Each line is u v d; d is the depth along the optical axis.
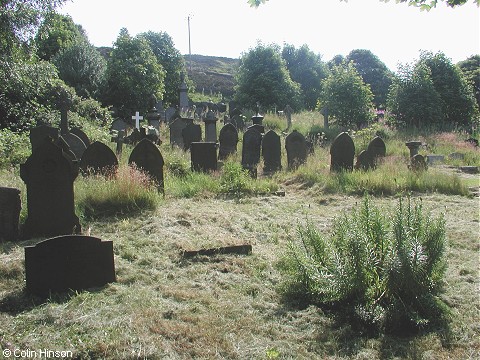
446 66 27.98
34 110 18.88
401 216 4.96
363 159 13.75
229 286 5.27
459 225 7.89
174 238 6.84
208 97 43.03
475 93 36.72
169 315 4.44
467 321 4.49
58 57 31.22
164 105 37.47
